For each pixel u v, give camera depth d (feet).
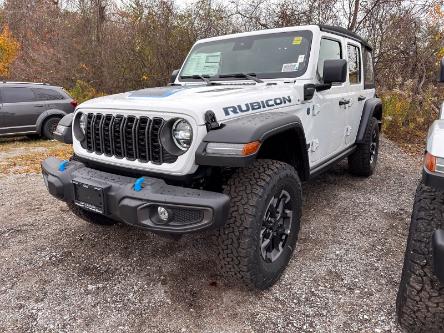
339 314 7.81
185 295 8.53
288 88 10.08
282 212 9.02
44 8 57.41
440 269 5.77
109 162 8.65
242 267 7.81
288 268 9.56
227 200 7.14
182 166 7.51
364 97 16.06
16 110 30.35
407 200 14.33
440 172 5.78
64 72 48.44
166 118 7.66
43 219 12.75
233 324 7.59
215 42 13.10
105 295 8.58
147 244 10.87
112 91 45.80
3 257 10.24
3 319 7.80
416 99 31.17
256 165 8.34
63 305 8.24
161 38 41.11
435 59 33.78
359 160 16.39
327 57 12.19
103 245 10.85
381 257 10.02
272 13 34.12
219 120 7.70
